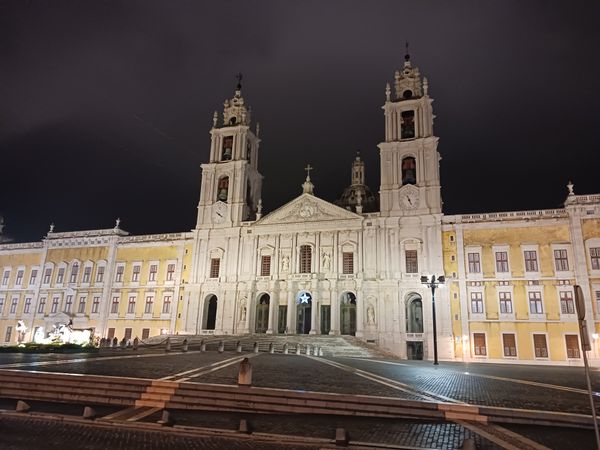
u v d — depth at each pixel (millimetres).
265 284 58156
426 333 50094
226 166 65188
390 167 56938
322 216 58125
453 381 22344
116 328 64000
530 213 50250
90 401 17844
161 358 30047
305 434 13344
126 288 65312
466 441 11305
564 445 12234
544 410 15320
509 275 49250
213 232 62562
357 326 52438
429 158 55688
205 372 22328
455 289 50688
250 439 12883
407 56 62500
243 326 57281
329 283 55312
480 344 48406
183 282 62562
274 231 59500
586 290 45906
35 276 70812
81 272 68062
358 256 55125
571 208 48281
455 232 52375
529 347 46812
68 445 11992
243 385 17891
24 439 12430
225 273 60219
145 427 14125
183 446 12062
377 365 30312
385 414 15773
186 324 59969
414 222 54031
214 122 68375
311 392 16969
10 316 70188
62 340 40156
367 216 55969
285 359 31719
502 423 14852
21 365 23328
